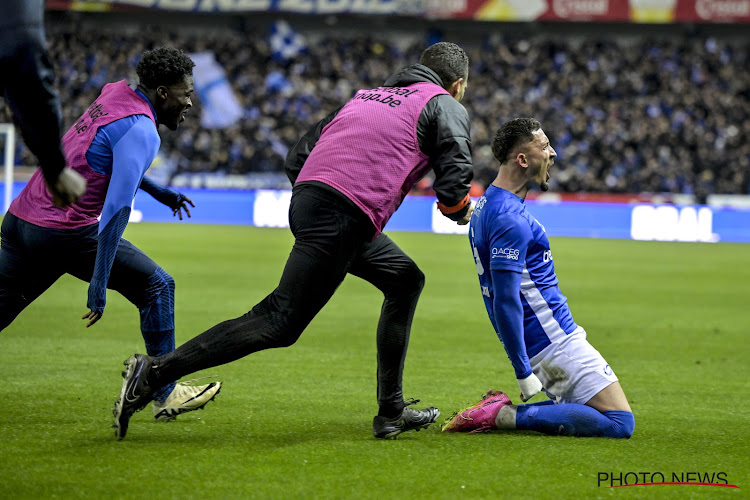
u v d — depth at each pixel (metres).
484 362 10.46
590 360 6.67
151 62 6.47
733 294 18.59
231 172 41.47
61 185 5.18
